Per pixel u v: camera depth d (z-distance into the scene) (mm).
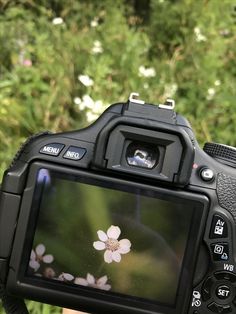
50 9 582
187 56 542
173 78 515
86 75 474
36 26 547
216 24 589
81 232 190
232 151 196
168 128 184
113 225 190
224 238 189
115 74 490
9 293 191
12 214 189
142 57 540
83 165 189
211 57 529
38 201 189
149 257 191
